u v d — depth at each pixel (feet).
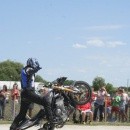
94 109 78.43
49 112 48.96
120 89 80.74
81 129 62.13
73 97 50.65
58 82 50.37
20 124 50.06
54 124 49.19
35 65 48.85
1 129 58.90
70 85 51.37
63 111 49.55
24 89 49.11
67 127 64.18
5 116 77.56
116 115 80.12
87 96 51.75
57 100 49.42
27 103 49.80
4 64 327.67
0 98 74.95
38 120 50.03
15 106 76.28
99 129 63.00
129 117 80.53
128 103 81.46
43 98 49.11
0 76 315.17
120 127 66.90
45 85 50.26
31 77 49.01
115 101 79.82
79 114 71.36
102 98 77.82
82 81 51.96
